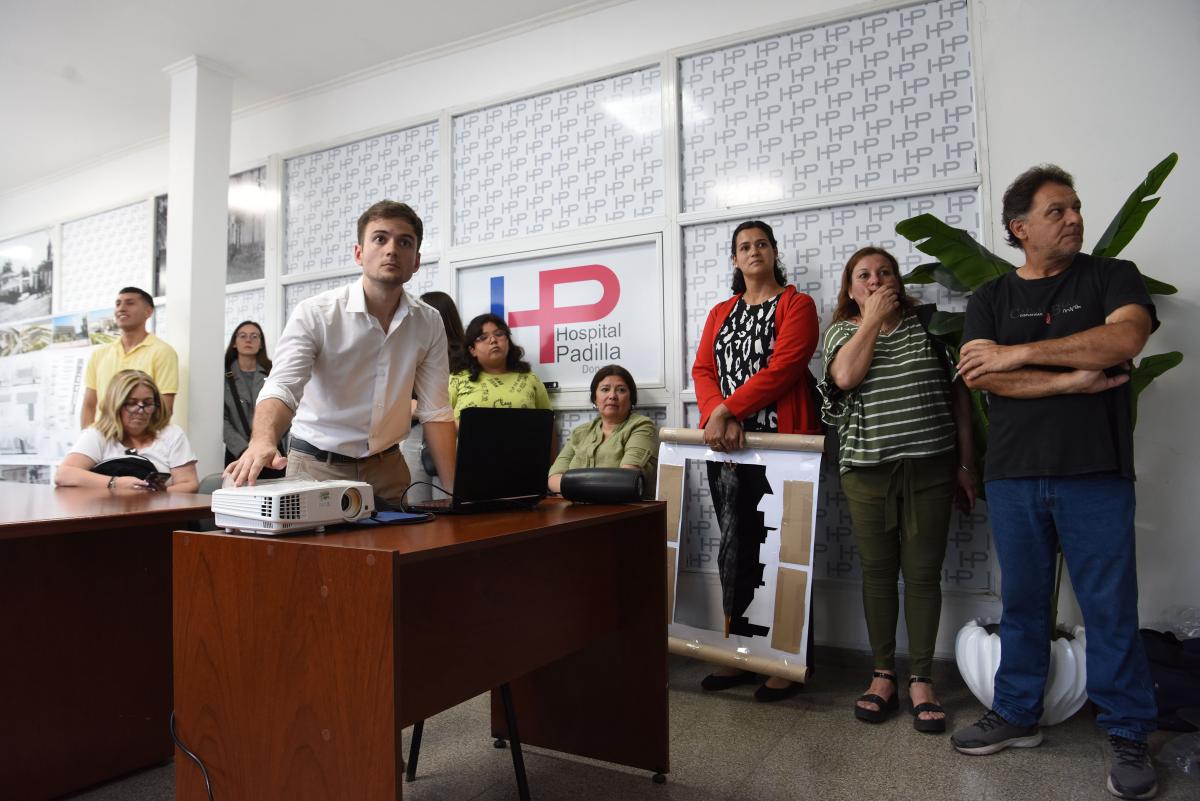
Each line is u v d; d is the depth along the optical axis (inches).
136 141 202.8
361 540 46.8
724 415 104.4
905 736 85.3
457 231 154.8
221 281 164.7
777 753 81.0
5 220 237.8
